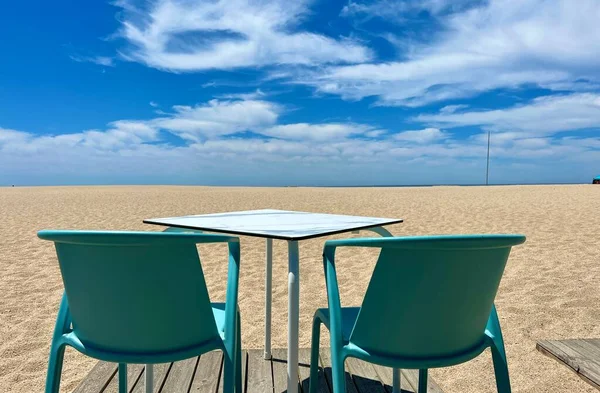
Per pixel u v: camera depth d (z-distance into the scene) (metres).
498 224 7.85
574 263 4.64
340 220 1.73
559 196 15.77
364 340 1.12
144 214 9.95
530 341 2.67
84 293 1.07
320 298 3.60
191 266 1.09
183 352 1.12
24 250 5.55
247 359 2.09
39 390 2.15
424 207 11.58
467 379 2.23
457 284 1.04
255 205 12.54
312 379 1.57
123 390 1.57
